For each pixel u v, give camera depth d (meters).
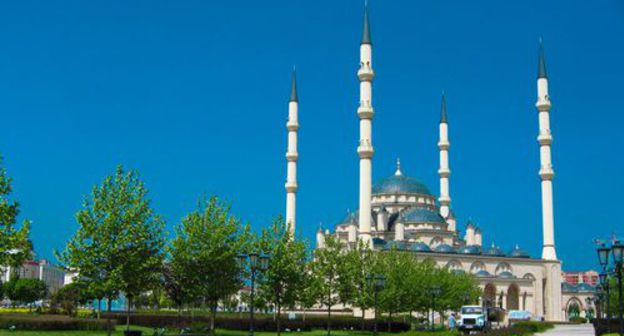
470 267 172.75
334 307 153.75
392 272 102.50
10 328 74.00
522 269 178.38
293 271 80.50
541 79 177.25
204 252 74.75
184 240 76.31
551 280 179.38
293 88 165.12
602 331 78.94
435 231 181.62
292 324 97.56
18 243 53.22
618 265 52.50
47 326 75.44
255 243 79.50
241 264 69.19
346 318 107.88
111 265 60.12
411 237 181.75
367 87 146.88
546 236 181.50
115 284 58.72
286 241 81.75
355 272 95.81
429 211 188.62
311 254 93.19
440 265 168.25
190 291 76.56
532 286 177.88
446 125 198.88
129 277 60.34
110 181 61.16
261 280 79.75
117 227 60.25
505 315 156.88
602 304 122.12
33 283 172.00
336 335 90.62
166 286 84.69
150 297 150.62
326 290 90.75
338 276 95.25
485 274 171.88
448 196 196.75
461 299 137.50
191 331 79.44
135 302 138.12
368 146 144.88
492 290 172.88
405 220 185.25
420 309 115.19
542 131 178.50
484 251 183.00
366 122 146.12
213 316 78.25
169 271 82.94
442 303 119.50
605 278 82.75
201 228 76.81
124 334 67.12
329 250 96.75
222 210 78.69
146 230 61.59
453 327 112.88
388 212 189.88
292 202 161.00
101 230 59.66
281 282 80.69
